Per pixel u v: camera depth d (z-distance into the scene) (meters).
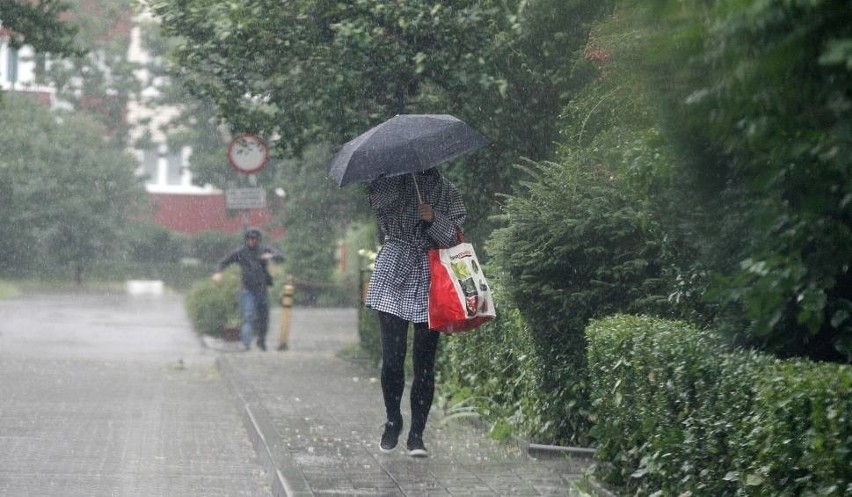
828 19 9.41
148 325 88.00
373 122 37.56
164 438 34.94
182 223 175.12
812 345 17.34
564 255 27.09
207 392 47.81
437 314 27.30
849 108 9.88
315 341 78.19
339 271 136.75
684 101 11.21
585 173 27.59
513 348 31.83
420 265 28.28
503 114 37.03
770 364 16.39
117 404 42.66
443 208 28.59
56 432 35.38
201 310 79.50
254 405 38.72
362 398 41.44
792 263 12.67
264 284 70.56
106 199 139.62
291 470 26.23
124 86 133.75
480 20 35.84
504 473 26.14
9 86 145.50
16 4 47.47
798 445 15.06
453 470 26.55
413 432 28.56
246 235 70.50
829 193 12.05
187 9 37.97
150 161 176.25
